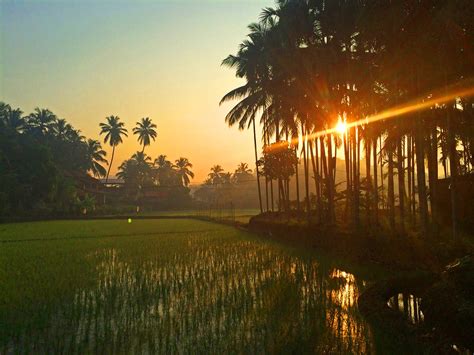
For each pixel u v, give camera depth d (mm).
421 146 15859
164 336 8031
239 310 9719
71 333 8281
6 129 59719
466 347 7184
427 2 12789
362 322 8492
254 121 37250
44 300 10891
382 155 22109
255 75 32875
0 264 16906
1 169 53156
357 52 19406
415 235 15070
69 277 14055
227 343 7555
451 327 7523
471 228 17125
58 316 9445
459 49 12805
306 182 28250
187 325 8695
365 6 14648
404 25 13539
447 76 14344
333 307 9836
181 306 10219
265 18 25875
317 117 25406
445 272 8922
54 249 21859
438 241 14180
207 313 9547
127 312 9781
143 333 8219
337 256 18422
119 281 13398
